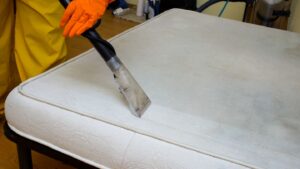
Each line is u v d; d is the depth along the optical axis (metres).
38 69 1.26
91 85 0.82
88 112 0.71
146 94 0.78
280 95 0.87
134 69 0.91
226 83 0.90
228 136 0.68
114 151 0.67
